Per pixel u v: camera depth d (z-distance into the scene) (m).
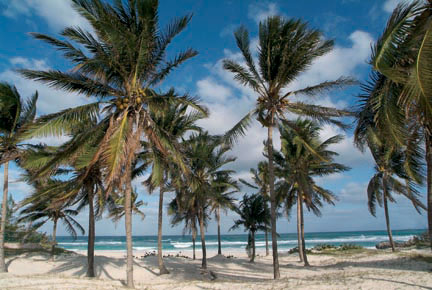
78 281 11.28
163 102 11.04
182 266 19.47
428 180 9.52
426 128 8.57
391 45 5.72
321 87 12.28
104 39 10.14
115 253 41.62
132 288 9.88
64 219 22.30
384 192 23.50
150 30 10.70
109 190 9.50
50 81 10.23
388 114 6.83
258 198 23.80
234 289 9.50
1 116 15.18
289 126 13.16
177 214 22.58
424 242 28.41
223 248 56.91
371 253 24.62
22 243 27.59
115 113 10.98
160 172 12.41
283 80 12.46
